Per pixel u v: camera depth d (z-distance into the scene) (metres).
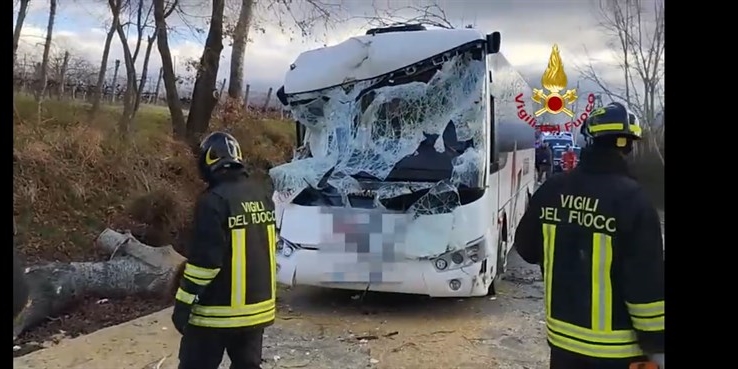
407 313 6.66
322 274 6.29
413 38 6.54
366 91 6.64
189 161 11.94
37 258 7.80
